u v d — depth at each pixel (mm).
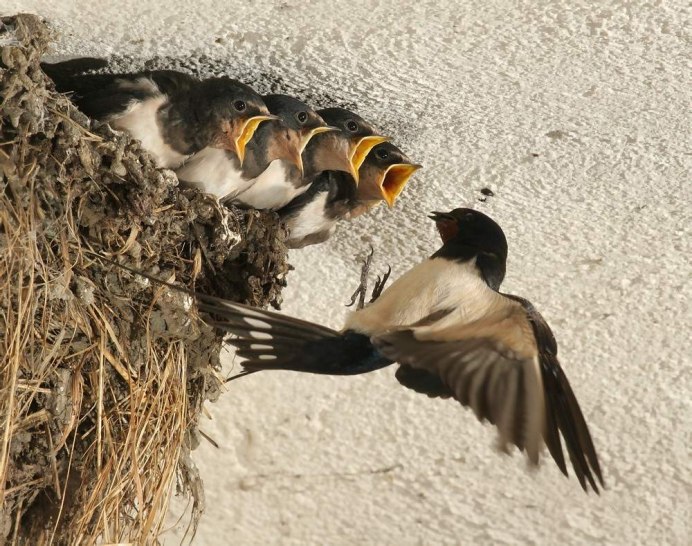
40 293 4336
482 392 3410
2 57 4312
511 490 5758
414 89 5008
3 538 4488
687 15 4566
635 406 5637
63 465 4594
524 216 5422
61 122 4418
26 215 4262
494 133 5168
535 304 5633
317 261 5676
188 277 4754
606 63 4809
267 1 4570
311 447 5934
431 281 4098
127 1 4547
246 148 4965
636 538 5641
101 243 4539
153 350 4676
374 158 5211
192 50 4859
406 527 5840
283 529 5902
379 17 4645
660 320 5516
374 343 3656
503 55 4797
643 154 5137
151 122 4805
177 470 4883
